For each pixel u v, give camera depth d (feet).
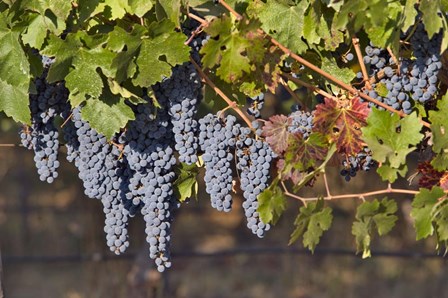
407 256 27.84
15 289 41.86
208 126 9.82
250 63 9.48
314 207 9.61
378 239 40.73
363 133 9.54
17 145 11.03
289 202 38.75
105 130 9.41
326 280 39.91
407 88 9.81
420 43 9.65
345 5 8.77
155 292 31.55
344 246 39.65
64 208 46.55
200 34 9.92
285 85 10.28
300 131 9.87
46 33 9.21
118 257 31.30
